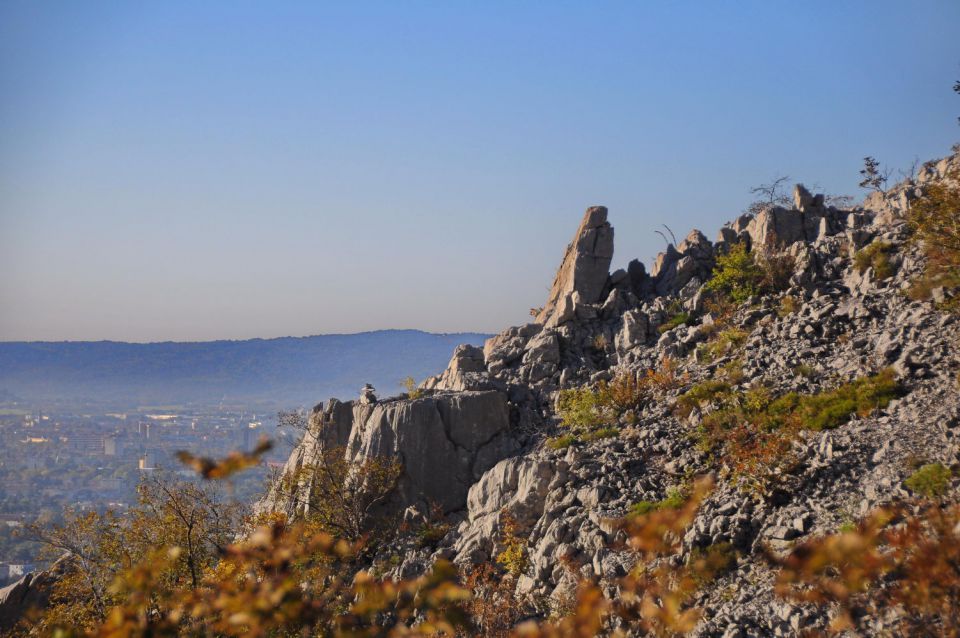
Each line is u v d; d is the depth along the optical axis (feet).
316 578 53.11
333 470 134.00
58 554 114.83
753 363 123.65
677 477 104.01
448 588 40.32
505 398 139.74
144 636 40.14
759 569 78.07
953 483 75.46
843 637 61.21
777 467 89.66
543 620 90.53
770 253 150.82
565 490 109.60
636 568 45.29
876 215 154.10
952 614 45.57
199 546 107.55
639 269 169.58
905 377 103.35
